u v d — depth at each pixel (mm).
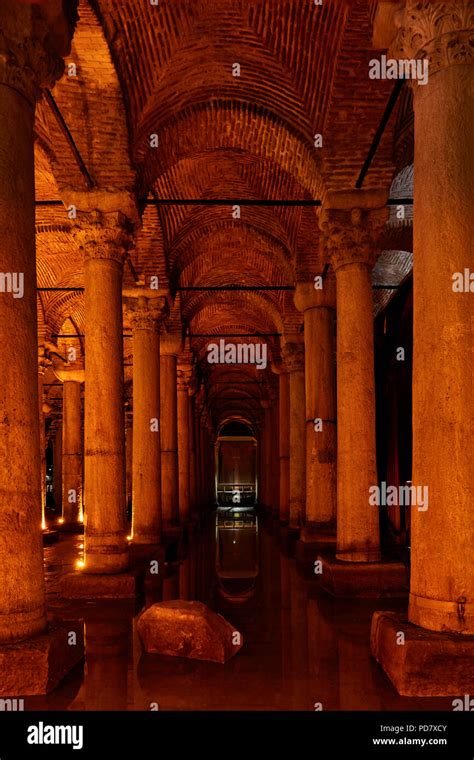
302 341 15336
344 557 7938
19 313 4277
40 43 4496
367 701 4105
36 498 4371
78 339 18609
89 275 8125
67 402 18719
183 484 18656
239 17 7422
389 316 14742
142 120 8117
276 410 24297
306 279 11438
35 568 4383
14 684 4246
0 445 4176
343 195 8070
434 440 4211
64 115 7578
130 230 8406
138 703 4168
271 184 11453
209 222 12867
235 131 9352
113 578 7727
